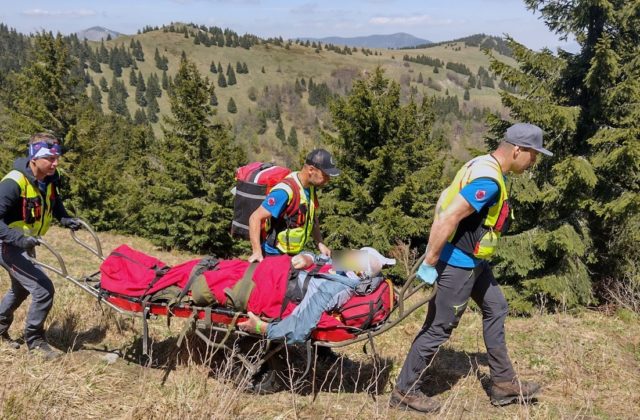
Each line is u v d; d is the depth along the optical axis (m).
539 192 8.52
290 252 4.39
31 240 4.11
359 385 4.60
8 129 23.16
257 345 4.45
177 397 3.87
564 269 8.17
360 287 3.76
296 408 3.95
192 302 4.08
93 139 24.20
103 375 4.21
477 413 4.01
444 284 3.79
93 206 23.70
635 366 5.07
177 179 19.80
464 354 5.38
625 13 8.01
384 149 13.67
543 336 5.83
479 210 3.46
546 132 8.93
